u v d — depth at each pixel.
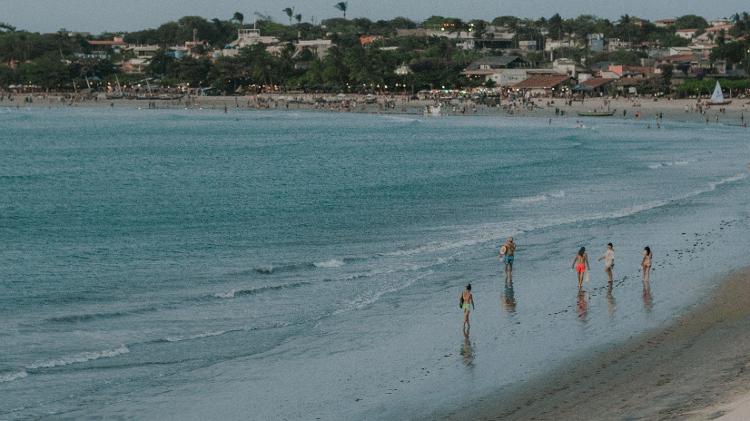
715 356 35.41
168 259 61.78
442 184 107.31
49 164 137.88
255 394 34.47
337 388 34.97
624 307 46.19
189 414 32.50
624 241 66.00
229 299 49.66
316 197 96.44
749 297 46.84
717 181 103.75
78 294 51.31
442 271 56.66
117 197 97.75
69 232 74.00
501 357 38.19
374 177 116.69
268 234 72.19
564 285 52.44
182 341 41.59
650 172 115.25
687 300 46.81
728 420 25.53
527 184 105.69
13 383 35.50
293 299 49.66
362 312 46.78
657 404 29.70
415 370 36.97
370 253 63.06
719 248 61.84
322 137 197.12
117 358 38.94
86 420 31.94
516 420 30.08
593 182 105.94
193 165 135.88
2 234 73.00
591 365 35.88
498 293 50.69
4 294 51.25
